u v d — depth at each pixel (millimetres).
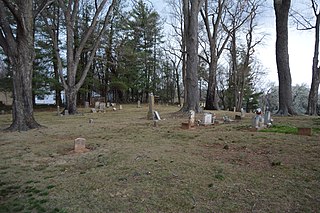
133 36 38875
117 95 42594
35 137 9133
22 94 11180
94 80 36125
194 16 14953
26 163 5734
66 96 20312
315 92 20719
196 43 15227
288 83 13922
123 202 3559
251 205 3359
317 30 20688
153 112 14180
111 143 7496
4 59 28094
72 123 13406
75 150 6738
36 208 3500
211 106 22875
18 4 10836
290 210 3219
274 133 7922
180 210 3295
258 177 4285
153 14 40031
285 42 13914
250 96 42500
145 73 42500
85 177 4633
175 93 49344
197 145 6805
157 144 7062
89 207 3461
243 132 8297
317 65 20641
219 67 43469
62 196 3854
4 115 21156
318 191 3717
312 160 5078
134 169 4859
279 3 13875
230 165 4957
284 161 5094
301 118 11867
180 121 11977
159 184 4102
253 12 29922
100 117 16812
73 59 20438
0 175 4906
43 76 30000
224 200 3514
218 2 23797
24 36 11062
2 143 8070
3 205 3635
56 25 23516
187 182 4137
